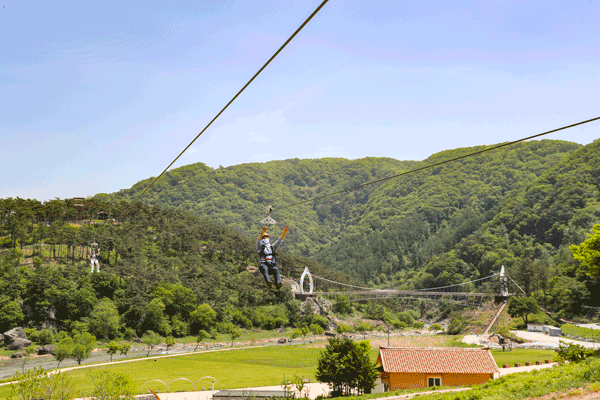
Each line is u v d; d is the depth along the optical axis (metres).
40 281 179.50
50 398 53.72
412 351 75.50
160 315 188.88
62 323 176.62
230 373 114.44
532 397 31.19
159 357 148.25
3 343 158.25
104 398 61.56
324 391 76.69
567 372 35.88
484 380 70.56
